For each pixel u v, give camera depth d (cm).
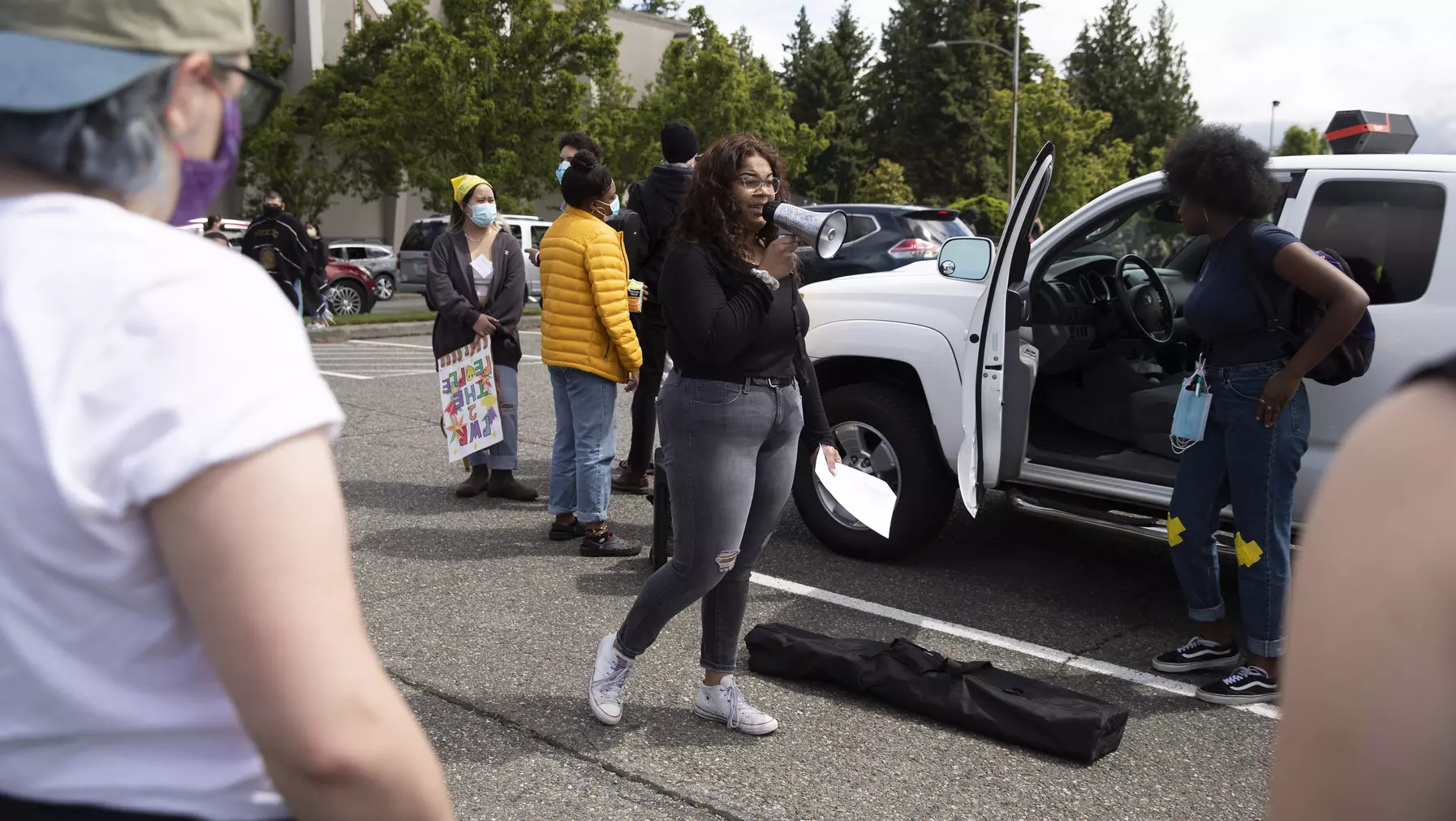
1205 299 348
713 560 300
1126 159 4794
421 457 688
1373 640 69
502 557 494
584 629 409
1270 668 361
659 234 574
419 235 2042
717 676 329
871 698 356
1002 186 5428
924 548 530
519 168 2372
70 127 83
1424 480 70
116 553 81
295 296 1123
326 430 87
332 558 84
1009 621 436
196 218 98
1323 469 384
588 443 487
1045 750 321
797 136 3412
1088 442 492
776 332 294
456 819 278
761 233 292
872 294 500
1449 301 364
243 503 79
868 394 492
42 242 83
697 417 290
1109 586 481
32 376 79
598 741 321
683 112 3038
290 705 79
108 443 79
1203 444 365
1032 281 469
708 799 290
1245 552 357
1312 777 71
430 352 1267
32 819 86
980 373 425
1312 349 330
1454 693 67
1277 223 401
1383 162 386
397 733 85
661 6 5103
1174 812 292
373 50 2866
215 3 89
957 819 286
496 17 2405
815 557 510
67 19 81
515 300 572
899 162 5909
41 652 83
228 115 94
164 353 80
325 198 2955
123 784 86
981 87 5716
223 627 79
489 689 356
